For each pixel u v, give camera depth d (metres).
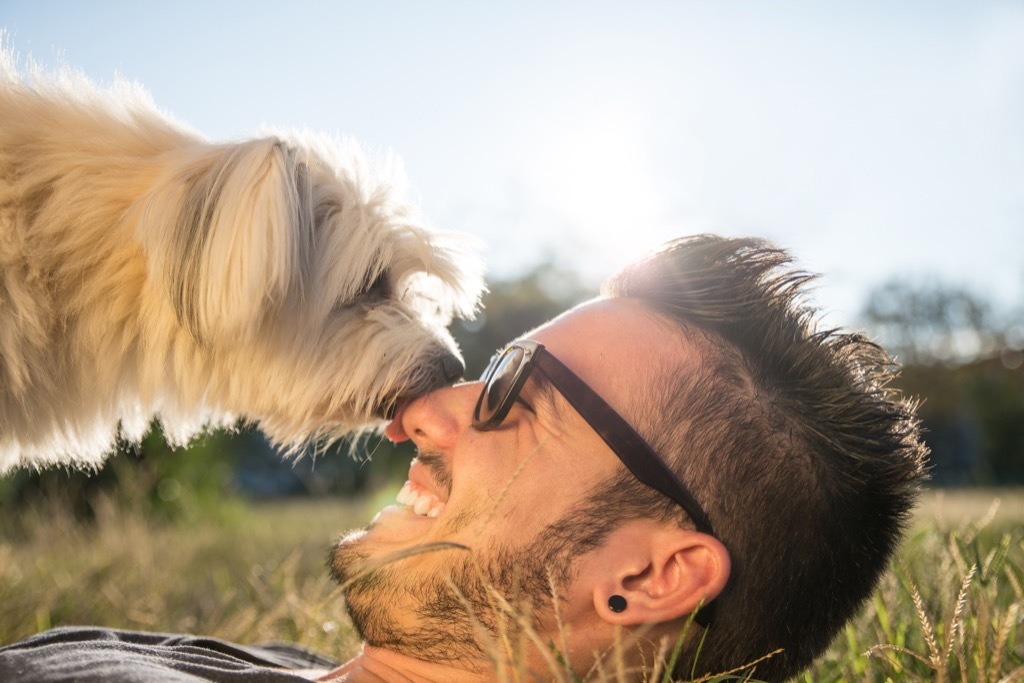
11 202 0.55
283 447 0.69
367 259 0.65
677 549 0.39
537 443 0.41
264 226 0.54
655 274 0.45
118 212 0.57
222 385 0.65
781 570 0.40
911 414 0.45
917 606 0.40
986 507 1.09
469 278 0.74
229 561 1.30
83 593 0.88
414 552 0.34
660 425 0.40
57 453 0.64
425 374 0.64
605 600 0.39
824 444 0.41
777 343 0.42
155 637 0.46
